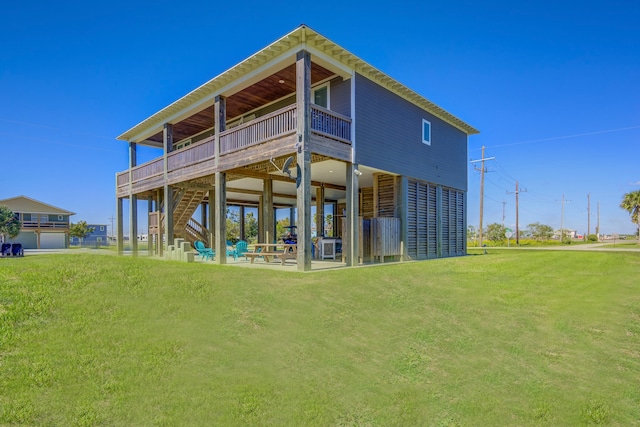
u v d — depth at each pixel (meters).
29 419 2.28
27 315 3.91
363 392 3.03
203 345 3.62
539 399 3.03
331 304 5.20
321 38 8.02
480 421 2.72
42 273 5.75
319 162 9.77
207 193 16.27
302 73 7.98
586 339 4.30
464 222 15.49
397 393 3.05
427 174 12.89
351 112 9.46
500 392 3.14
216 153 10.27
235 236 28.22
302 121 7.84
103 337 3.57
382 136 10.59
